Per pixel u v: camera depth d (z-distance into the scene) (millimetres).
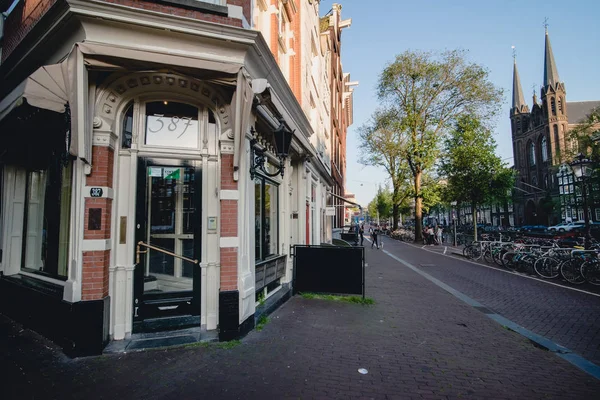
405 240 31344
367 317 5891
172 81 4457
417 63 24531
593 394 3371
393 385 3449
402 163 29625
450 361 4113
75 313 3932
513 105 70375
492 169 19688
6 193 5973
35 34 4555
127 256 4434
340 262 7379
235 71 4344
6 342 4344
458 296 7785
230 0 4812
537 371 3889
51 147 5188
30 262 5781
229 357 3986
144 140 4652
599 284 9125
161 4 4387
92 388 3234
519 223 65188
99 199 4137
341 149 29328
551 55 60906
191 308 4738
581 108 61500
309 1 11922
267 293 6629
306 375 3600
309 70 11688
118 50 3924
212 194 4848
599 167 19984
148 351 4078
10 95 4762
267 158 6715
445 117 24891
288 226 7785
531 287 9023
